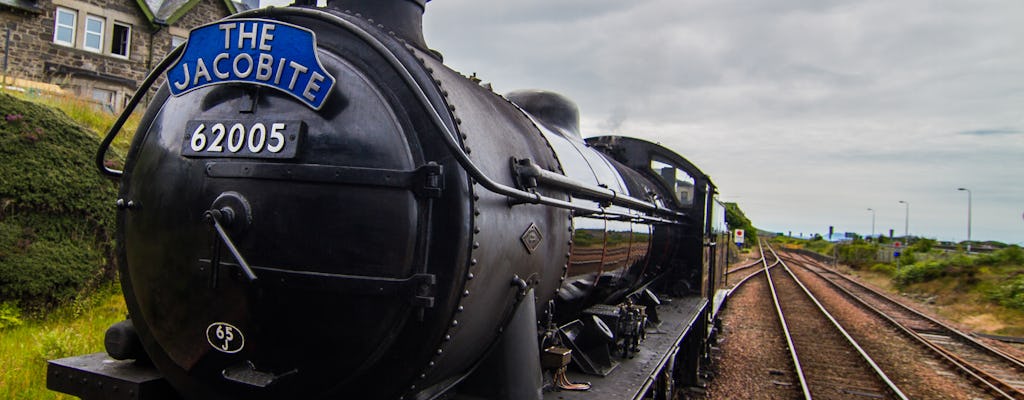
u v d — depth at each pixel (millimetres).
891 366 11141
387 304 2602
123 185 3135
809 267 46000
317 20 2912
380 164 2594
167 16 20031
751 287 25125
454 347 2834
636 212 6105
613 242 5203
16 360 5684
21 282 7156
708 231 9391
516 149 3449
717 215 10664
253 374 2754
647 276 7637
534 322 3469
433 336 2643
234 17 2859
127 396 3025
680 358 8555
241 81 2725
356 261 2588
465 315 2779
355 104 2666
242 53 2729
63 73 17734
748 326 14891
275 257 2629
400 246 2578
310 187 2613
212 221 2600
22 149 7926
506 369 3312
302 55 2650
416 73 2803
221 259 2689
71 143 8539
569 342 4555
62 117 8805
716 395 8523
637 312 5520
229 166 2707
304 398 2799
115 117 12461
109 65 18906
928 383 10070
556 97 6117
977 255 27844
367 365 2680
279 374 2748
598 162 5703
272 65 2688
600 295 5625
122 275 3133
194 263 2775
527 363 3354
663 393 6039
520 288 3273
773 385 9328
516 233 3145
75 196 8172
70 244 7992
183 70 2865
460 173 2668
